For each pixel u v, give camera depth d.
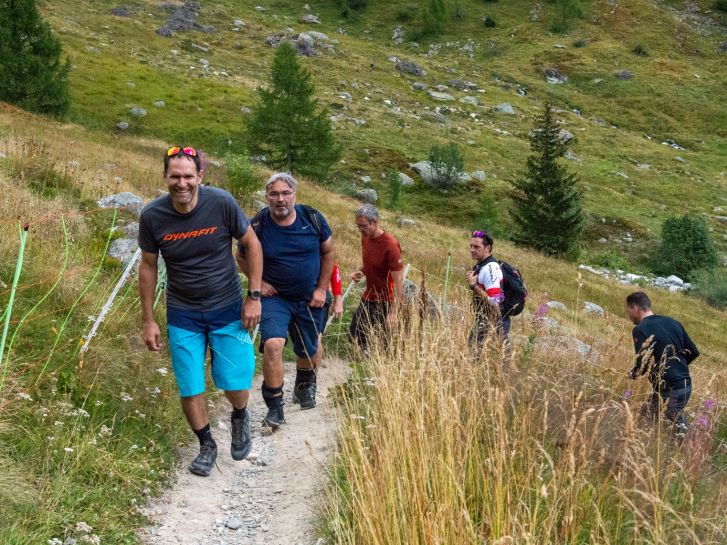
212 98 48.12
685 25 85.56
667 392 5.65
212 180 21.00
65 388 4.84
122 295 7.30
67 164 13.39
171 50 59.72
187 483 4.55
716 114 68.50
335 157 35.75
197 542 3.86
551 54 78.44
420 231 26.38
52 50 32.31
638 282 32.16
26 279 6.39
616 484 3.41
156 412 5.19
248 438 4.93
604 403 3.77
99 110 42.09
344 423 4.27
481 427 3.73
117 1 69.94
